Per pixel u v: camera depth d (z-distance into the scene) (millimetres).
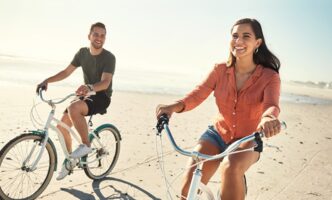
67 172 4832
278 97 3025
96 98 4961
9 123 8492
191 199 2379
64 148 4758
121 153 6930
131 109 12172
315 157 7621
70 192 4926
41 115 9883
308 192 5570
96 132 5289
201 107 14609
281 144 8688
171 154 7156
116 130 5668
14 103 11406
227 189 2705
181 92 19797
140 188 5258
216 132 3348
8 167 5551
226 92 3217
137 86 21156
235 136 3260
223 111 3271
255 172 6422
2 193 4316
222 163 2826
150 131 9055
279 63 3236
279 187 5738
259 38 3109
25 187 4930
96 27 4910
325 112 16125
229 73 3219
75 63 5211
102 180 5465
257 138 2340
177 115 11977
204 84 3352
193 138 8727
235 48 3119
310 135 10094
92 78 5164
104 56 5004
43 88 4871
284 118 13203
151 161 6594
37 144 4484
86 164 5145
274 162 7086
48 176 4641
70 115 4758
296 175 6359
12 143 4191
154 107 13109
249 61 3168
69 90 16078
